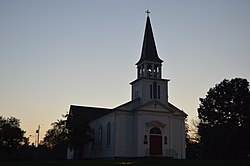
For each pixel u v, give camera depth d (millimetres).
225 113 62531
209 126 63219
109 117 55656
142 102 53812
